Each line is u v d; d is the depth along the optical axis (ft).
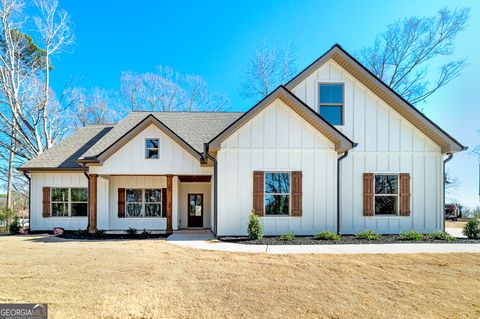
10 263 21.71
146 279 17.98
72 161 45.27
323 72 37.35
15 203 98.43
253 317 13.10
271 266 20.84
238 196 33.73
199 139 46.34
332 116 37.19
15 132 76.23
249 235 32.01
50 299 14.89
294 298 15.16
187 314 13.34
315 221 33.99
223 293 15.79
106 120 100.07
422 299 15.12
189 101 106.22
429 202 36.65
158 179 45.75
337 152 34.60
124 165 40.57
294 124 34.40
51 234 41.52
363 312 13.64
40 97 76.84
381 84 36.01
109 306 14.10
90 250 26.66
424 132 37.06
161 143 41.01
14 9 71.15
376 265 21.01
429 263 21.52
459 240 31.40
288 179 34.55
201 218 49.60
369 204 36.14
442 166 37.01
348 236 33.68
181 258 23.31
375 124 37.14
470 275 18.84
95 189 40.32
